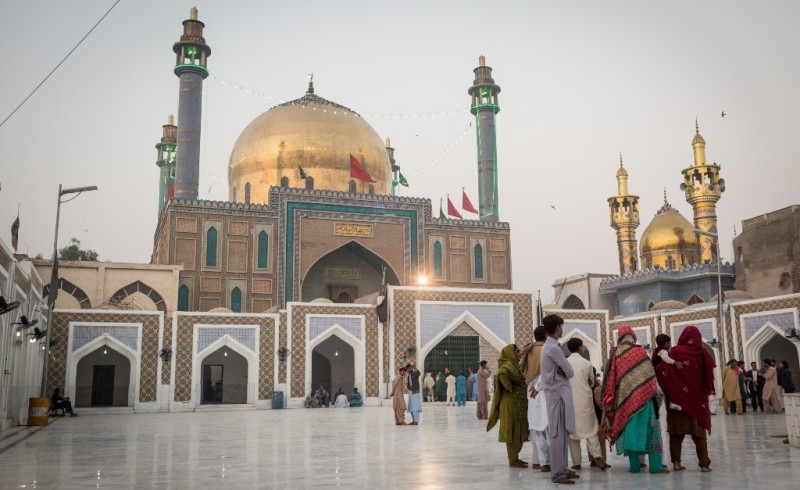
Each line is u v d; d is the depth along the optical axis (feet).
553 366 16.55
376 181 107.96
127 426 42.22
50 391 63.98
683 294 104.22
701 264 100.42
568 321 84.17
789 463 18.52
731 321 71.26
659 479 16.40
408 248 95.50
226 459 22.29
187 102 95.86
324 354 84.07
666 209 123.44
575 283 117.29
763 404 49.55
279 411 63.46
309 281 94.38
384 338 75.25
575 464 18.47
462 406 65.92
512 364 19.40
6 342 40.32
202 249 87.15
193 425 42.29
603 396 18.54
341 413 56.95
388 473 18.06
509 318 78.69
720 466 18.37
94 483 17.19
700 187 110.22
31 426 43.04
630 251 125.29
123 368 75.20
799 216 86.79
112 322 66.95
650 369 17.78
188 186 93.15
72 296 76.89
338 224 92.84
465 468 18.95
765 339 67.97
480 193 109.29
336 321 74.18
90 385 73.97
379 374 74.64
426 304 75.56
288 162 103.40
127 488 16.26
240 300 87.25
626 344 18.35
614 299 114.42
